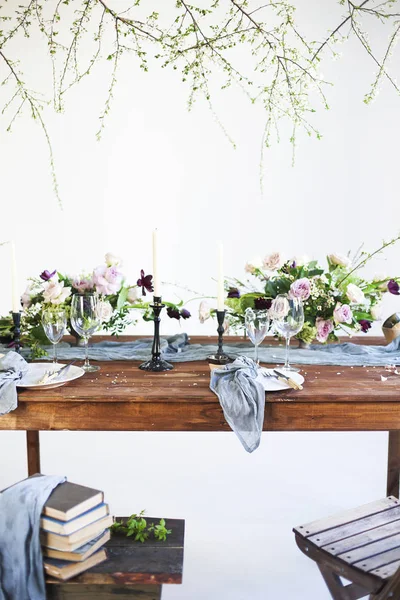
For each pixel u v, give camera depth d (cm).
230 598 242
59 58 527
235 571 260
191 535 289
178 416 215
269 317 246
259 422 208
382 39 520
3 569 174
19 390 218
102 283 267
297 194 541
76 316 242
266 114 532
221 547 279
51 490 179
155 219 547
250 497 328
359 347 274
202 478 352
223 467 367
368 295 281
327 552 188
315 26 519
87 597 174
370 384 226
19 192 542
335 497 328
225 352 268
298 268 278
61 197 543
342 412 215
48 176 540
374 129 531
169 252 552
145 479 350
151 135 538
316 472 360
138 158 540
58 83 529
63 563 172
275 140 535
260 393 209
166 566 177
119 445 400
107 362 259
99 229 547
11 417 215
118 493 332
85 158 539
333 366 253
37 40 525
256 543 282
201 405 214
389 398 212
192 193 544
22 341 272
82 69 528
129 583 172
